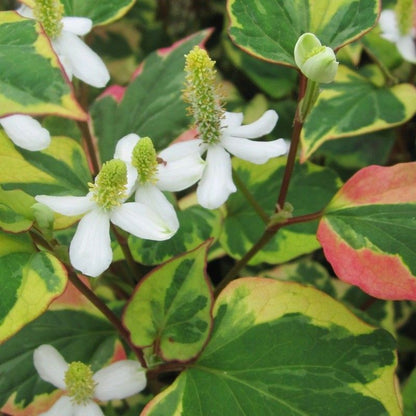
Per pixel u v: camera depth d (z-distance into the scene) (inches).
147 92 9.4
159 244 8.5
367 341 6.7
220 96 7.1
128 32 12.3
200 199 6.8
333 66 6.2
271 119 7.3
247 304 7.0
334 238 6.9
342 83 9.5
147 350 7.0
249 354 6.8
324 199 9.1
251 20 7.3
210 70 6.9
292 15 7.3
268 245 8.9
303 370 6.6
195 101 6.9
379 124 8.9
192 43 9.6
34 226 6.2
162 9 12.9
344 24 7.3
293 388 6.6
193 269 6.8
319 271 10.1
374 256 6.7
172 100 9.2
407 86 9.4
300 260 10.2
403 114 9.0
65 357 8.0
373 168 7.1
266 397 6.5
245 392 6.6
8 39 5.4
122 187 6.4
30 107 5.1
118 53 12.1
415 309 10.5
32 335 8.0
